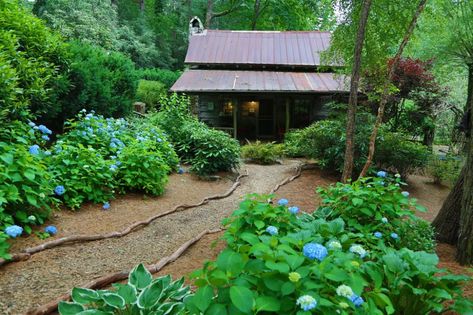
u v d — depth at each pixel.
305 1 23.78
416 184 9.46
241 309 1.37
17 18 6.07
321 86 13.40
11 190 3.61
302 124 15.68
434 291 1.95
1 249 3.05
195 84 13.59
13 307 2.52
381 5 6.52
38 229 3.89
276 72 15.51
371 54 7.09
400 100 12.62
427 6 7.66
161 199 6.03
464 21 9.32
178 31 27.72
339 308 1.46
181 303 2.02
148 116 10.56
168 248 4.02
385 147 8.52
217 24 29.05
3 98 4.36
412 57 12.85
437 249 4.23
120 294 2.04
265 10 27.55
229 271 1.58
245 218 2.77
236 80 14.12
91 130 6.02
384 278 2.02
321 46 16.94
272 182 8.21
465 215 3.67
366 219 3.36
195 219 5.25
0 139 4.35
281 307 1.45
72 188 4.82
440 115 13.93
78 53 7.79
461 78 14.32
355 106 5.39
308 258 1.67
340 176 8.77
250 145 11.14
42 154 4.75
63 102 6.96
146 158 6.08
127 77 9.25
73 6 16.66
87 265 3.36
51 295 2.73
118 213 4.96
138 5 27.42
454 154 10.98
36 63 5.55
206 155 8.27
